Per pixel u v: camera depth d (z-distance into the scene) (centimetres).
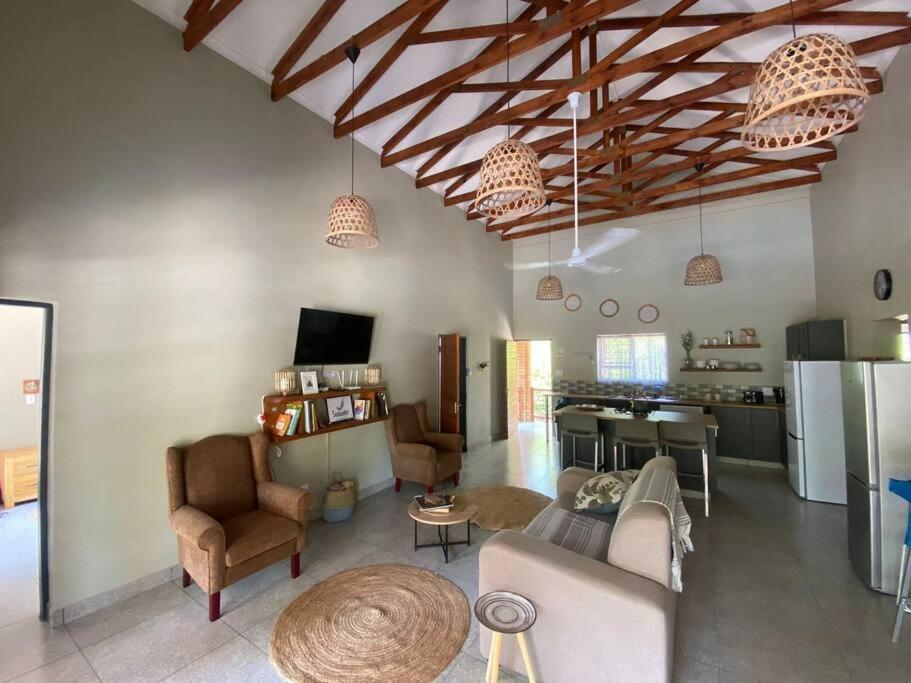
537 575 187
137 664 206
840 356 454
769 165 499
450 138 424
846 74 156
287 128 373
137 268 272
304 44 328
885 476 258
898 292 337
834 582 272
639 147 438
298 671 200
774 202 593
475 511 306
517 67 414
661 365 672
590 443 533
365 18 328
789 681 191
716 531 352
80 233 247
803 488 424
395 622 236
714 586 269
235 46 324
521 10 355
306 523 289
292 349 374
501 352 763
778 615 239
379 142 471
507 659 197
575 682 179
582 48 399
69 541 242
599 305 727
